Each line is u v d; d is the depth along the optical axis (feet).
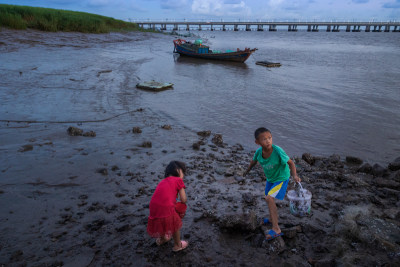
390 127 31.30
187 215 14.71
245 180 19.25
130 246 12.20
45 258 11.21
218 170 20.27
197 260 11.48
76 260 11.21
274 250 11.98
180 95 44.04
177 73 64.75
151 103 38.52
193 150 24.16
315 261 11.21
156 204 11.28
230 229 13.39
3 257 11.12
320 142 27.17
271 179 13.10
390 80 59.11
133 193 16.60
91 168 19.20
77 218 13.94
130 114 33.01
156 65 74.02
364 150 25.49
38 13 108.47
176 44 104.22
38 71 49.29
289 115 35.32
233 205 15.83
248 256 11.75
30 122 26.96
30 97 34.99
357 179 19.01
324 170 21.20
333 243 12.44
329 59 99.86
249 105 39.47
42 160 19.67
